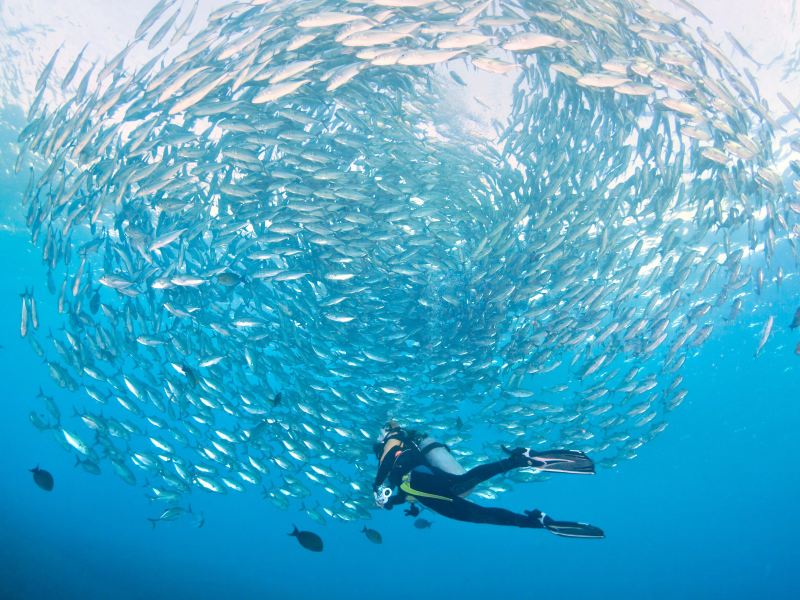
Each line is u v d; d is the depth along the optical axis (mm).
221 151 6516
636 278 7441
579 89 6570
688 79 5691
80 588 13328
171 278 6426
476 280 8234
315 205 6656
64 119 6621
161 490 6828
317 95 6449
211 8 7359
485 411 8570
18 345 21500
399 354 9109
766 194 6566
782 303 14633
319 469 7047
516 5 6051
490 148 8023
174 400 7094
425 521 6406
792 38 6961
